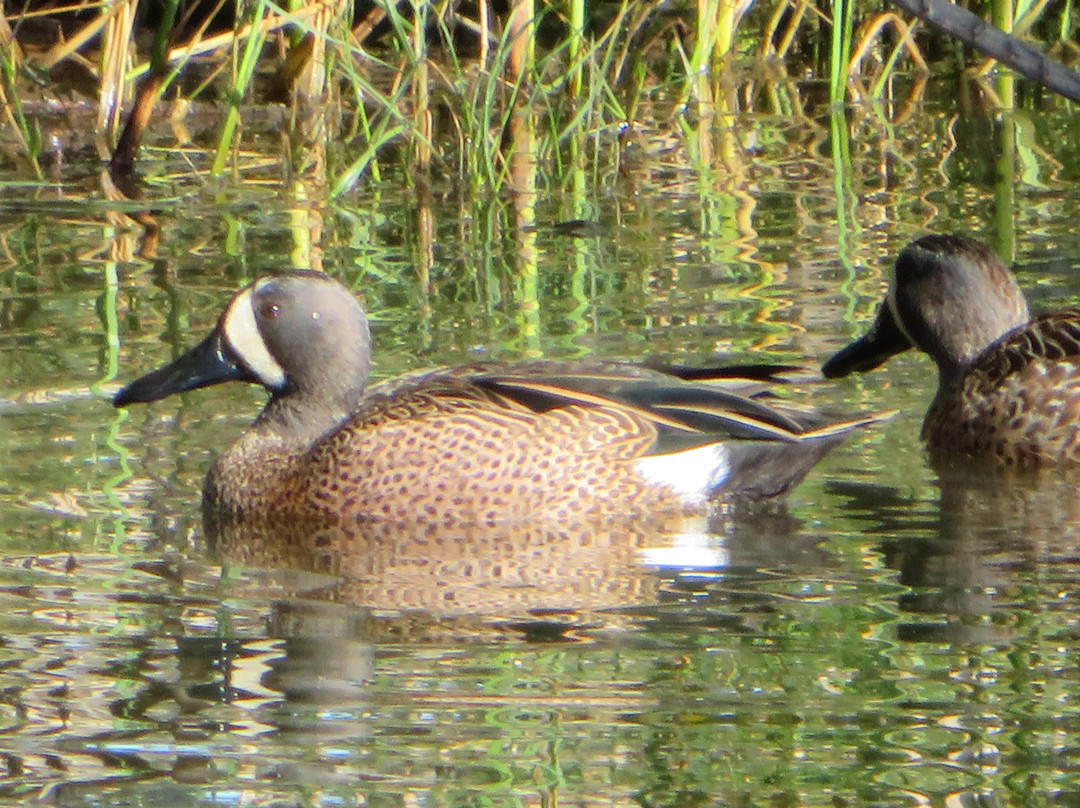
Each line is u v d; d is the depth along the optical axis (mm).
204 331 13750
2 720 7840
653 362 12109
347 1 19906
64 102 20797
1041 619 8891
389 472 11086
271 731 7719
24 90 20719
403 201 18141
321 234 16812
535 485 11047
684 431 11148
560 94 20062
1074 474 11680
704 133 20859
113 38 19672
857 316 14148
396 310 14438
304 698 8055
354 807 7082
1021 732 7633
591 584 9648
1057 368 11898
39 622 8977
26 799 7141
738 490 11242
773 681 8172
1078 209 17266
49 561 9891
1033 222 16812
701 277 15266
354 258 15984
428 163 18938
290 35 20094
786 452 11156
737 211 17531
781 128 21141
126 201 17984
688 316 14188
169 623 9016
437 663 8453
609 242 16500
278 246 16328
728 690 8062
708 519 10938
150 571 9836
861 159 19656
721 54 22047
